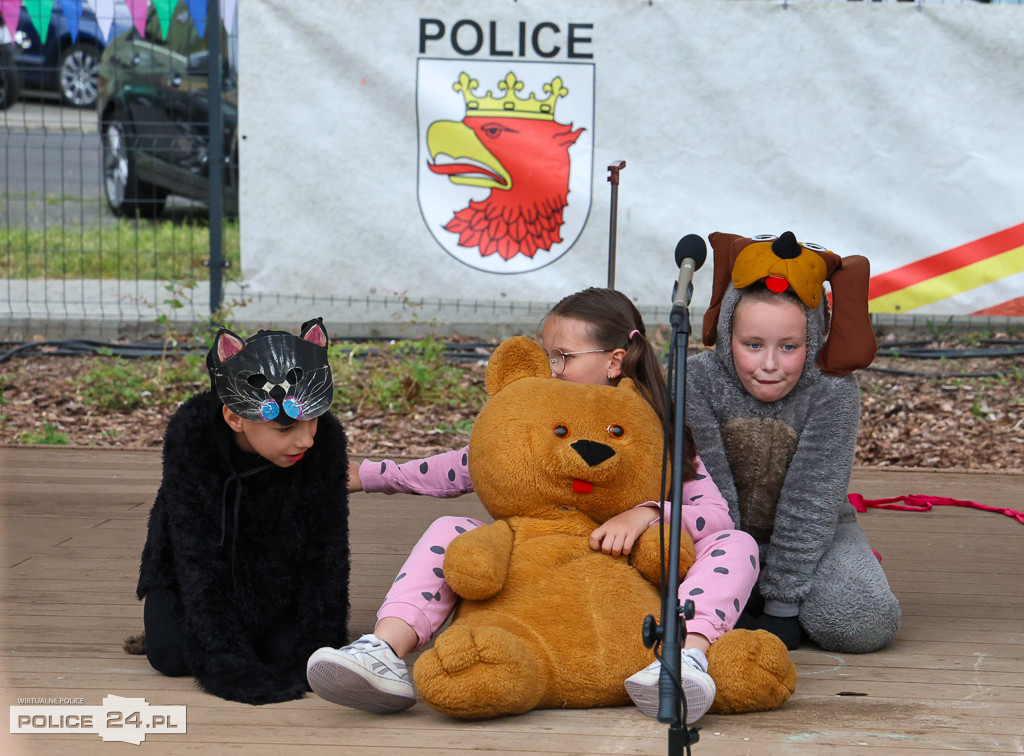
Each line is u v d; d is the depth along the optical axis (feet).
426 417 20.42
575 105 21.20
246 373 7.77
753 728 7.58
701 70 21.09
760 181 21.40
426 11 20.93
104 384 21.08
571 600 7.98
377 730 7.43
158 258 27.58
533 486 8.34
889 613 9.21
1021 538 13.46
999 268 21.44
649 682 7.38
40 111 28.30
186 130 26.61
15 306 25.13
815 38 20.99
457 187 21.38
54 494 15.24
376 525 13.92
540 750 7.06
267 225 21.36
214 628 8.12
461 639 7.44
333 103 21.08
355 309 22.97
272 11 20.76
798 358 9.15
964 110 21.09
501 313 24.02
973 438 19.49
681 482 6.63
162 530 8.46
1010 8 20.80
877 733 7.48
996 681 8.66
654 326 22.07
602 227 21.49
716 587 8.28
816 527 9.31
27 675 8.54
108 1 22.07
